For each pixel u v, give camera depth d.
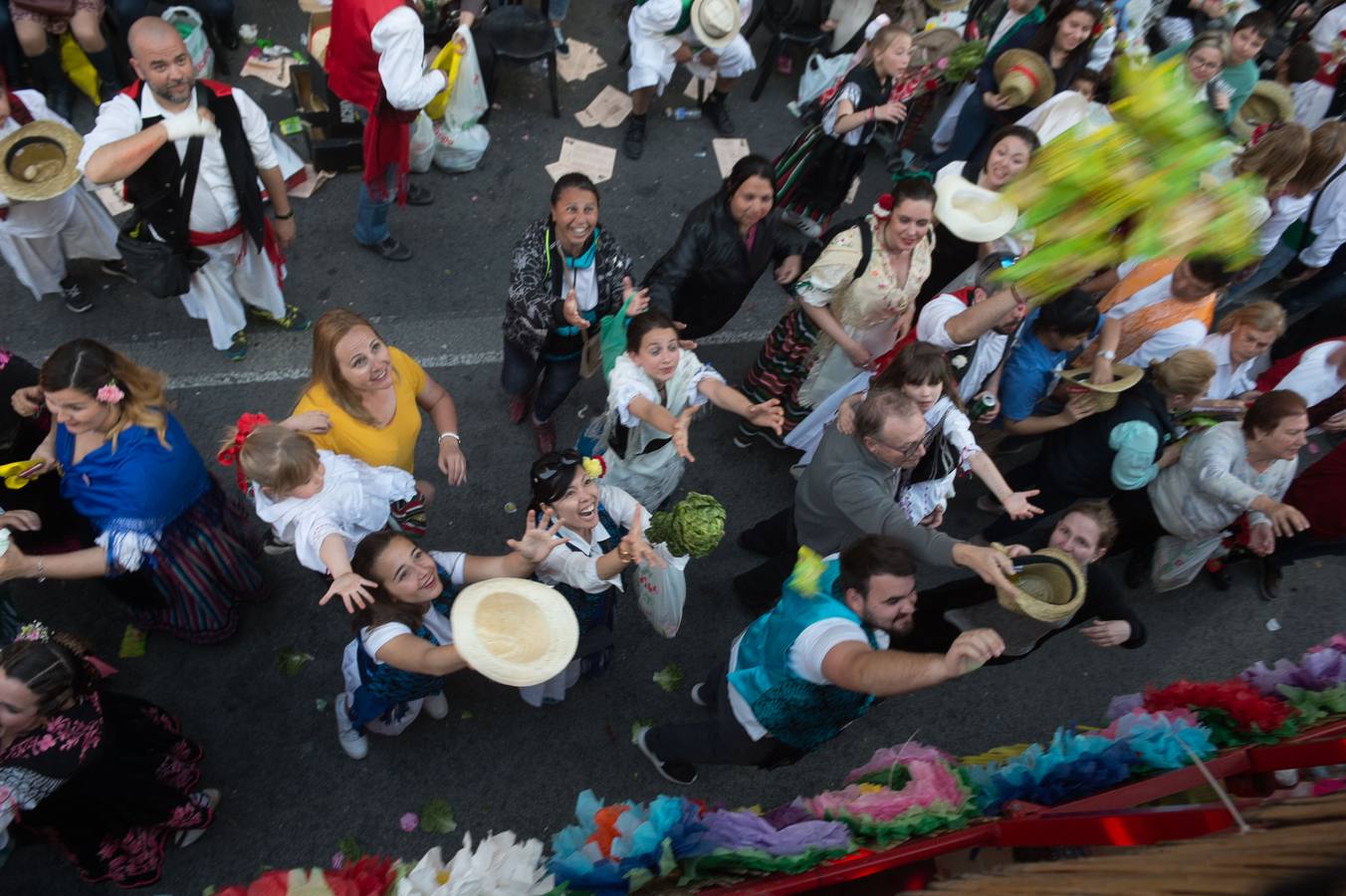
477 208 6.30
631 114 6.84
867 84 5.37
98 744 2.71
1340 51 6.56
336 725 3.99
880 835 2.27
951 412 3.66
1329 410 4.47
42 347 5.08
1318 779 2.07
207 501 3.72
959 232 3.52
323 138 6.11
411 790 3.84
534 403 4.98
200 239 4.44
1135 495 4.40
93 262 5.46
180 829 3.47
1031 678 4.57
